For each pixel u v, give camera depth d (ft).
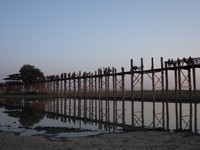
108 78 164.76
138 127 96.02
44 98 286.66
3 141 68.64
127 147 60.34
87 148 60.03
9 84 359.46
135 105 209.26
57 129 91.25
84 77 188.85
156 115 131.13
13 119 124.26
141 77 130.31
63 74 236.63
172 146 60.23
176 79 114.01
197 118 112.57
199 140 65.51
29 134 82.17
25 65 365.81
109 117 133.69
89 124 107.55
